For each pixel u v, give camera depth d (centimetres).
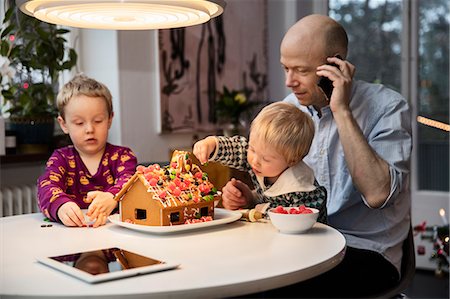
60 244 113
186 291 82
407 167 153
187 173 130
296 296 139
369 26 389
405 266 157
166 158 313
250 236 118
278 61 405
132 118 291
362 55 393
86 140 158
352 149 144
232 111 333
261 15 392
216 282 85
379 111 161
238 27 368
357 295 138
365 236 160
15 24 244
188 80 325
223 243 111
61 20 139
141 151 297
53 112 258
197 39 331
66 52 283
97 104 158
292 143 128
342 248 107
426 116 370
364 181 144
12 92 249
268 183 139
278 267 94
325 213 137
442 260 294
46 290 82
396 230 161
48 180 148
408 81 372
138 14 132
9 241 116
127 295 80
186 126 324
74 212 129
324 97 161
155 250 106
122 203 126
